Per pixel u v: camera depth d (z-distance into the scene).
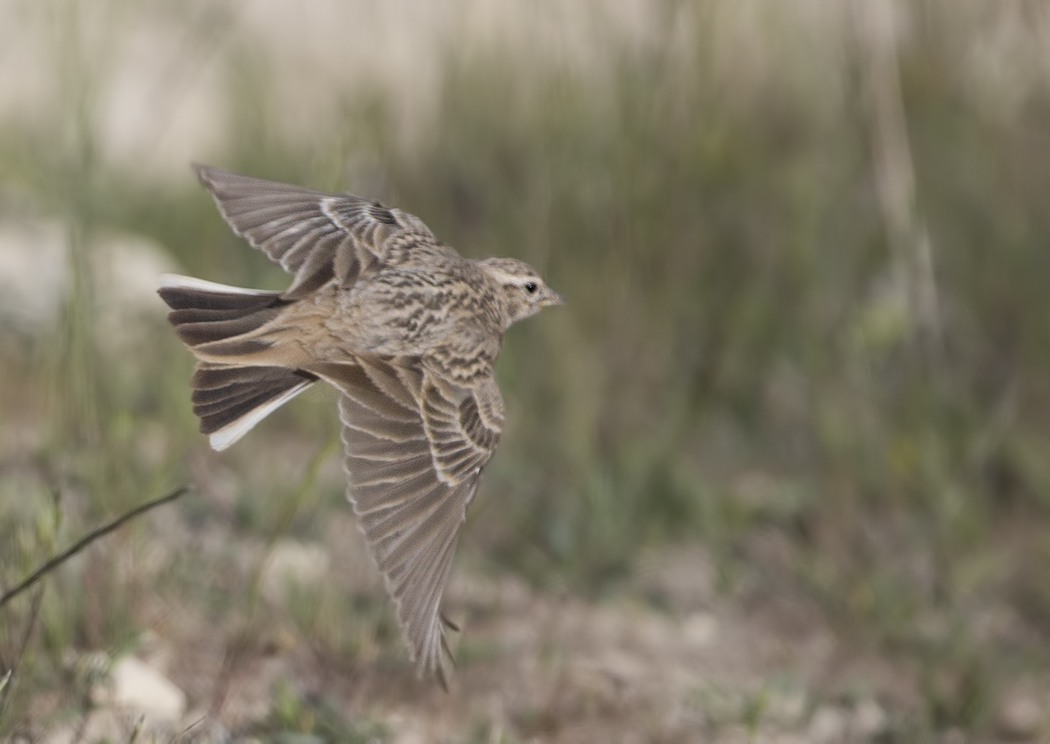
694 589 11.98
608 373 13.18
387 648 9.85
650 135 13.18
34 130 15.12
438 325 7.27
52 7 11.34
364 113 12.77
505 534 12.04
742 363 14.13
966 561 12.77
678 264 13.55
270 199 7.64
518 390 13.02
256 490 11.34
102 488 9.72
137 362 12.62
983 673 11.27
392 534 6.60
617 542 12.09
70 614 9.09
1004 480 13.88
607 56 13.09
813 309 13.98
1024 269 14.57
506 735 9.48
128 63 16.86
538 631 10.85
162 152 16.72
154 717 8.69
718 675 10.78
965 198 14.72
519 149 13.80
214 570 10.34
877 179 13.81
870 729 10.39
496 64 14.02
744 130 14.09
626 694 10.16
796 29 14.20
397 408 6.83
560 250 13.16
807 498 13.25
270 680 9.37
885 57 13.66
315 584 10.28
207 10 15.33
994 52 14.54
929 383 13.53
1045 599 12.58
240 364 6.79
